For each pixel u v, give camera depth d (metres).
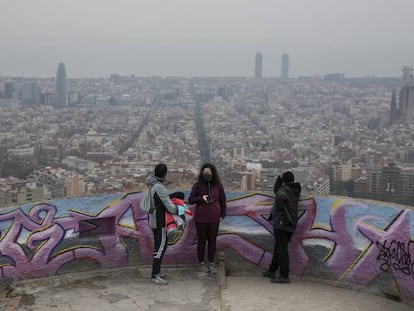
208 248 5.91
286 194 5.53
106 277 5.71
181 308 4.96
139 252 5.99
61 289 5.36
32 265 5.45
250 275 5.92
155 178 5.61
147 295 5.27
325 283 5.55
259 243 5.96
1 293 5.21
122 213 5.92
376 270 5.20
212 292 5.38
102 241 5.81
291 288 5.48
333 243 5.52
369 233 5.26
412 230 4.88
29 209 5.44
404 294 4.97
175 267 6.03
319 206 5.63
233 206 6.07
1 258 5.27
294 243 5.78
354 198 5.50
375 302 5.05
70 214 5.66
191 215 5.74
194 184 5.91
